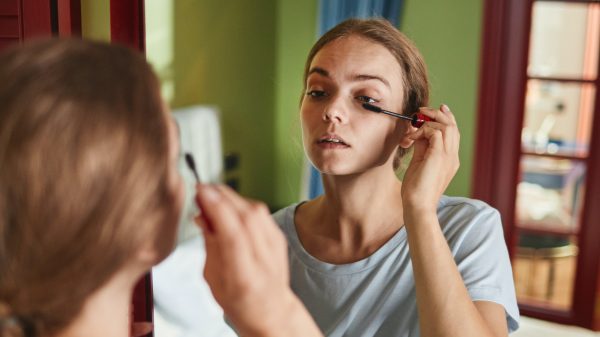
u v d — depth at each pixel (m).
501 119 2.42
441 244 0.65
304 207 0.86
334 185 0.76
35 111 0.28
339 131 0.71
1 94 0.29
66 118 0.28
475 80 2.44
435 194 0.68
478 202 0.79
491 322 0.68
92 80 0.29
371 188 0.75
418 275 0.64
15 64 0.29
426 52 2.48
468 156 2.49
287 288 0.37
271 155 2.74
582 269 2.39
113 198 0.29
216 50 2.14
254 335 0.37
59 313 0.31
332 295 0.75
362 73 0.72
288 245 0.81
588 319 2.39
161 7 1.74
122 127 0.29
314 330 0.38
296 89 2.74
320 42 0.78
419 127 0.74
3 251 0.29
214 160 2.16
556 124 2.38
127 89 0.30
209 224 0.36
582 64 2.30
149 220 0.31
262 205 0.37
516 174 2.43
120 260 0.31
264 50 2.60
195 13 1.96
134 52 0.33
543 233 2.46
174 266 1.59
